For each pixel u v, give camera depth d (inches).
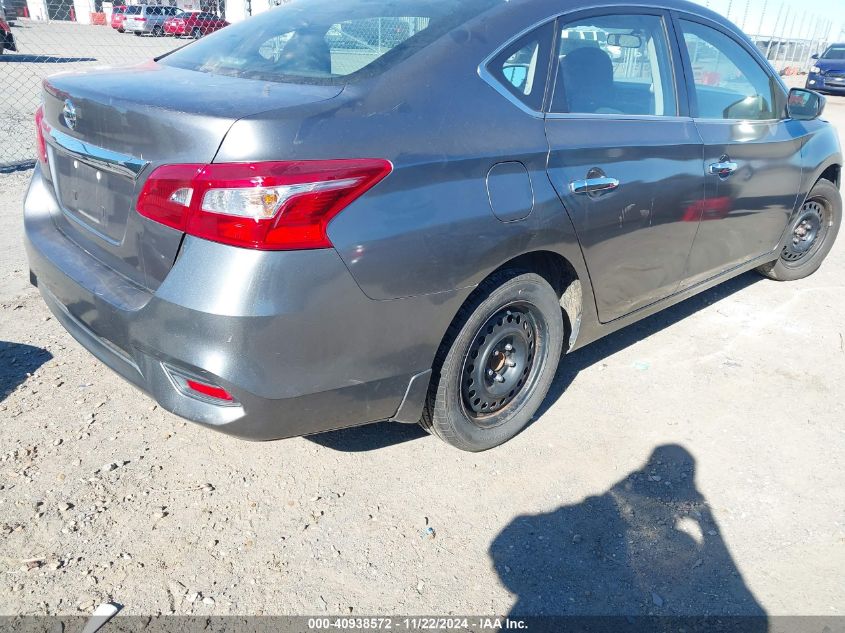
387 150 80.0
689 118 124.7
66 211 101.0
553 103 101.0
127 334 82.9
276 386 77.7
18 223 207.2
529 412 112.3
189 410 80.1
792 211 159.9
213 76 94.1
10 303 152.3
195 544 88.7
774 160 145.1
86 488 97.0
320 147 75.7
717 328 157.4
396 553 89.2
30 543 86.8
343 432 113.9
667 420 120.8
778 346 149.6
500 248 90.4
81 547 86.8
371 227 78.1
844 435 118.3
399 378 87.3
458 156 86.1
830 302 174.6
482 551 90.3
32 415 112.5
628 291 119.6
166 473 101.4
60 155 99.0
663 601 83.9
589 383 131.8
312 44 98.8
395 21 100.0
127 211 83.6
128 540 88.4
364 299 79.7
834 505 101.3
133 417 114.1
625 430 117.6
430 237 82.7
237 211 72.7
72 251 97.7
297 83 87.6
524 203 92.6
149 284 82.7
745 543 93.5
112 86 88.5
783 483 105.7
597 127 105.4
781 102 154.0
